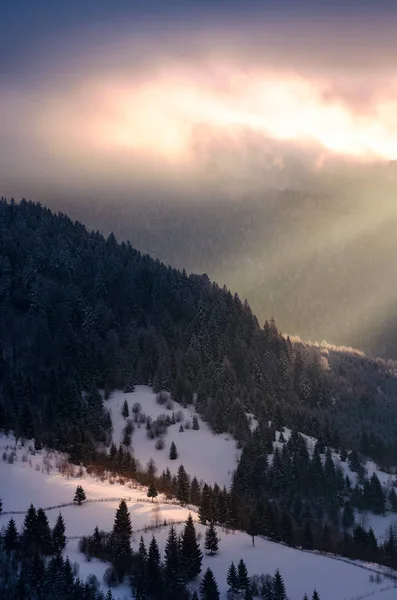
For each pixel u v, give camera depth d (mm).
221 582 136750
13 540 134000
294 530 164625
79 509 156625
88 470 183875
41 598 117500
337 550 162750
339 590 140250
